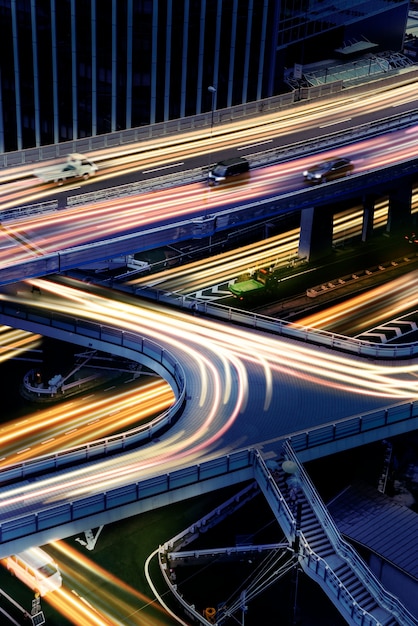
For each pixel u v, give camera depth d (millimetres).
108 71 140875
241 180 115688
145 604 79812
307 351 97562
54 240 98125
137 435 81688
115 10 135500
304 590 81625
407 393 91500
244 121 136250
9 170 116875
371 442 87500
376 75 157875
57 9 135875
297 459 81312
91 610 78938
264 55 148625
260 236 137375
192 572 82750
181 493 78000
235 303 118375
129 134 127500
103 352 109312
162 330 99125
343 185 115938
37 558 80562
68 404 103062
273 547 83938
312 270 126750
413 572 77375
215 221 103250
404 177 131500
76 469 77750
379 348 97500
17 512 72500
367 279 125688
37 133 148125
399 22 172875
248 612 79438
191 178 116125
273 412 87125
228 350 96562
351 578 74938
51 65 141000
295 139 130875
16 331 115562
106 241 96062
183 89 145250
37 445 96438
